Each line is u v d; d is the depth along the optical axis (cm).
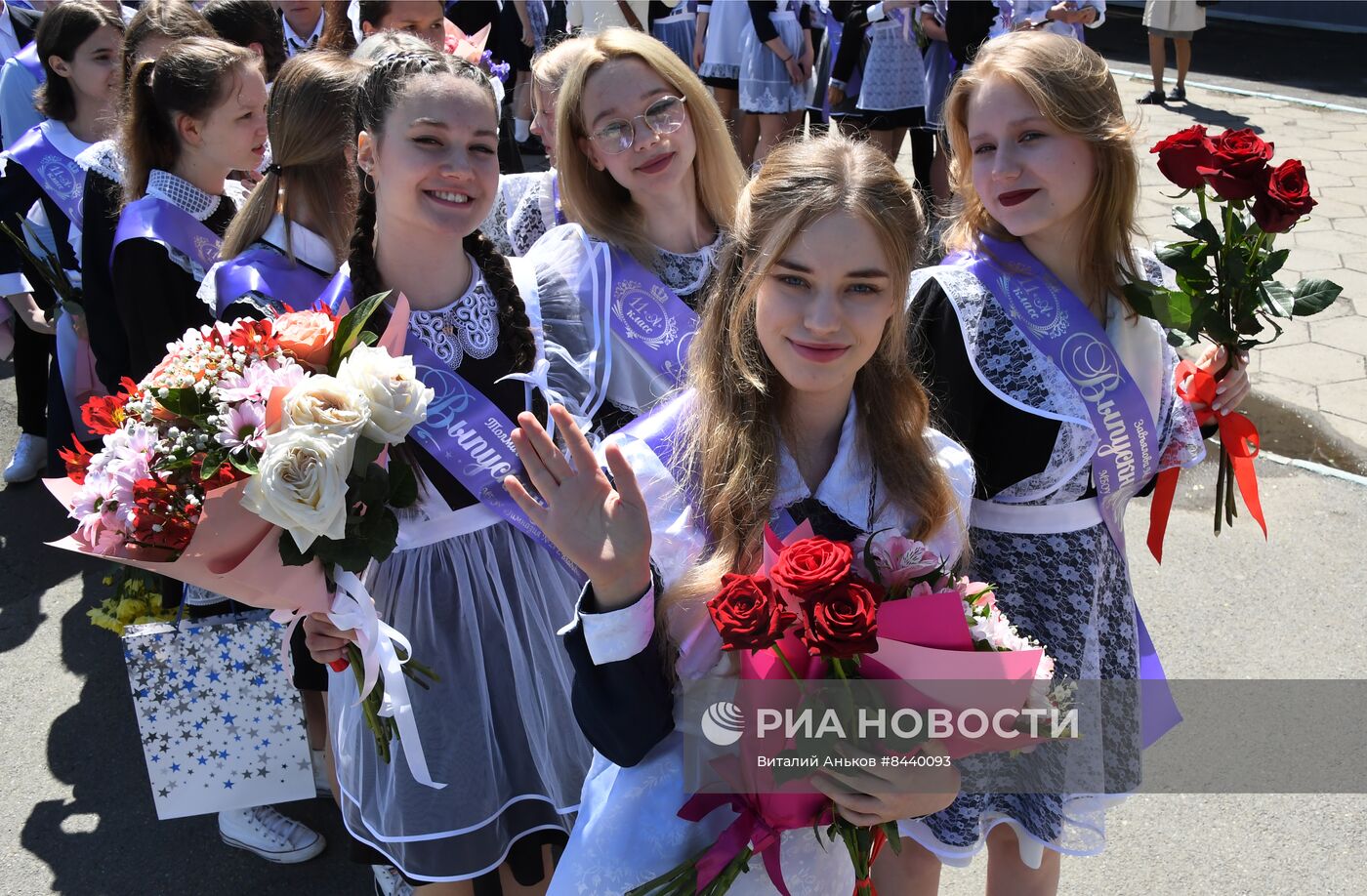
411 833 200
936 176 629
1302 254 624
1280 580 365
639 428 160
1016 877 231
